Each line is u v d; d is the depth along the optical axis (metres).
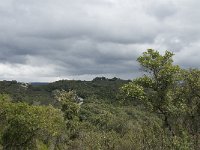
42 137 49.59
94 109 84.25
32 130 43.81
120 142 23.81
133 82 18.33
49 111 51.56
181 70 18.31
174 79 17.80
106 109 83.81
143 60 17.98
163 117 19.00
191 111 18.70
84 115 78.12
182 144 17.64
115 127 49.97
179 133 18.47
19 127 43.31
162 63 17.84
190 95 18.77
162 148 18.69
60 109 66.44
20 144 44.00
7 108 44.69
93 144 28.91
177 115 18.53
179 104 18.33
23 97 128.88
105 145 26.06
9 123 43.72
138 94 17.80
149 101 18.17
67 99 67.31
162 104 18.14
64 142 56.25
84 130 58.88
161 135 19.05
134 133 23.08
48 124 46.56
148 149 19.41
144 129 20.20
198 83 18.53
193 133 18.53
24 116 43.62
